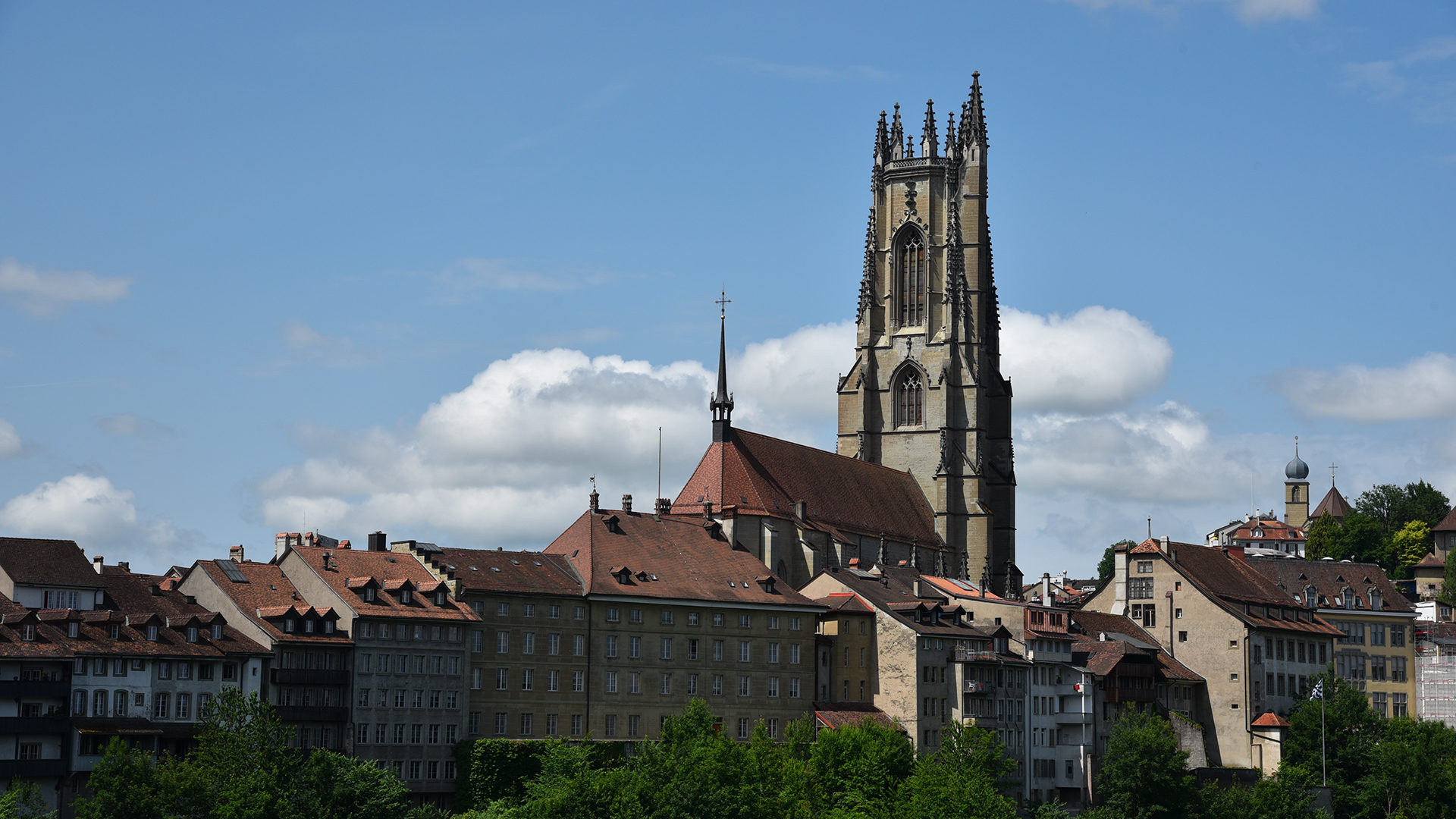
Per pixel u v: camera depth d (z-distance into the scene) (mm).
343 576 193500
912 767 198750
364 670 187875
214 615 182750
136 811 154125
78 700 170125
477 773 189875
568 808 172750
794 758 198125
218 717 167500
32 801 153500
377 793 167875
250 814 156500
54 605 180625
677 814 174500
